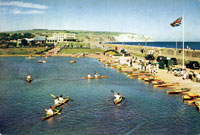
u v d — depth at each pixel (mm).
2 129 29625
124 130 29141
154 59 103812
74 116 34125
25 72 79500
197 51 83750
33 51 178375
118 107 38125
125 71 78375
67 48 193375
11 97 45125
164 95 45219
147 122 31516
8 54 165250
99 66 98438
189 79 57906
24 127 30281
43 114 35094
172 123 31094
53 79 65125
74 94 47375
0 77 68750
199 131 28469
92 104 40000
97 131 28875
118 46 192250
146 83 57719
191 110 36031
